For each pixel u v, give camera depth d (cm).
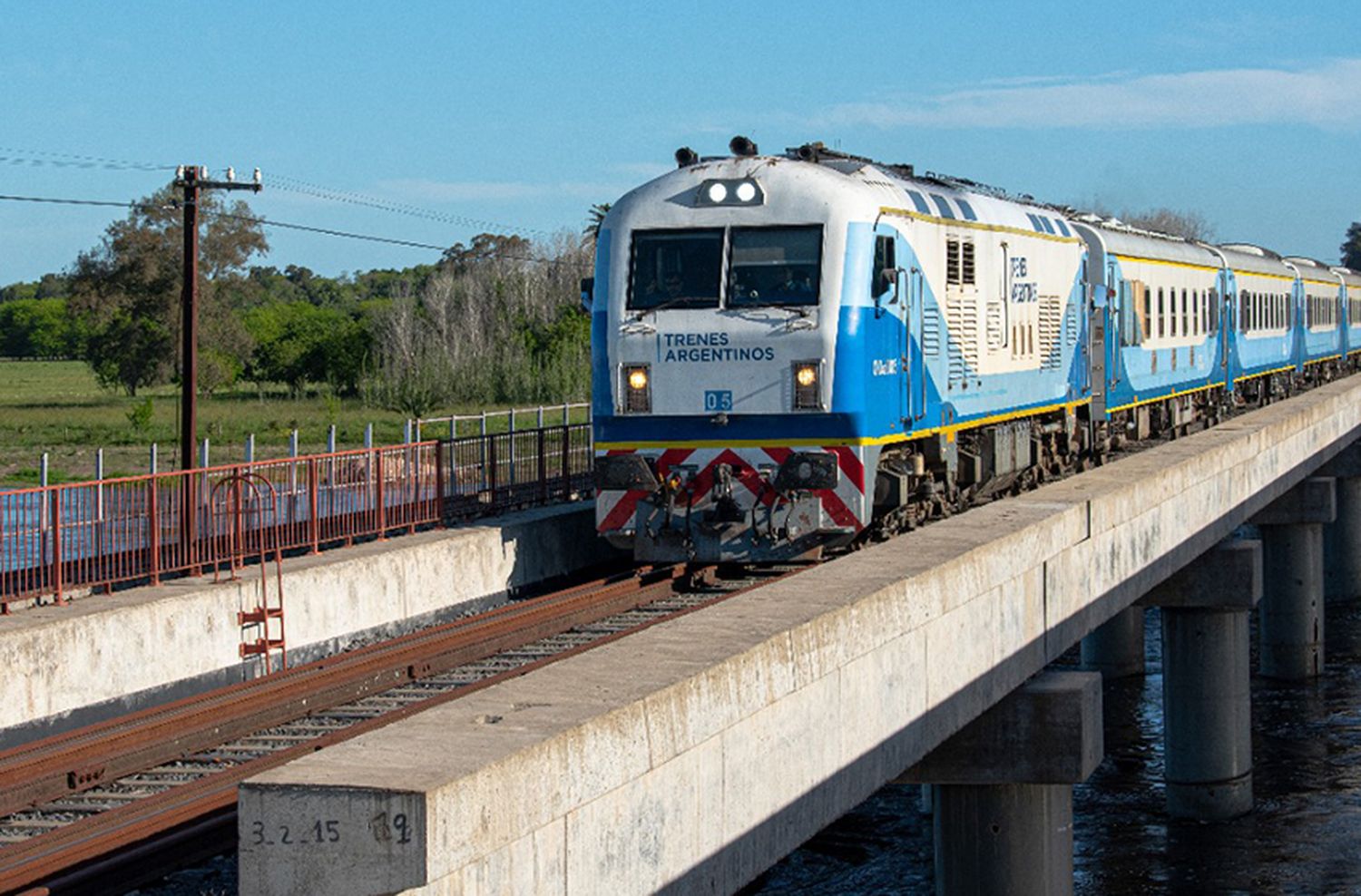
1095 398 4278
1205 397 5819
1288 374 7425
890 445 2802
